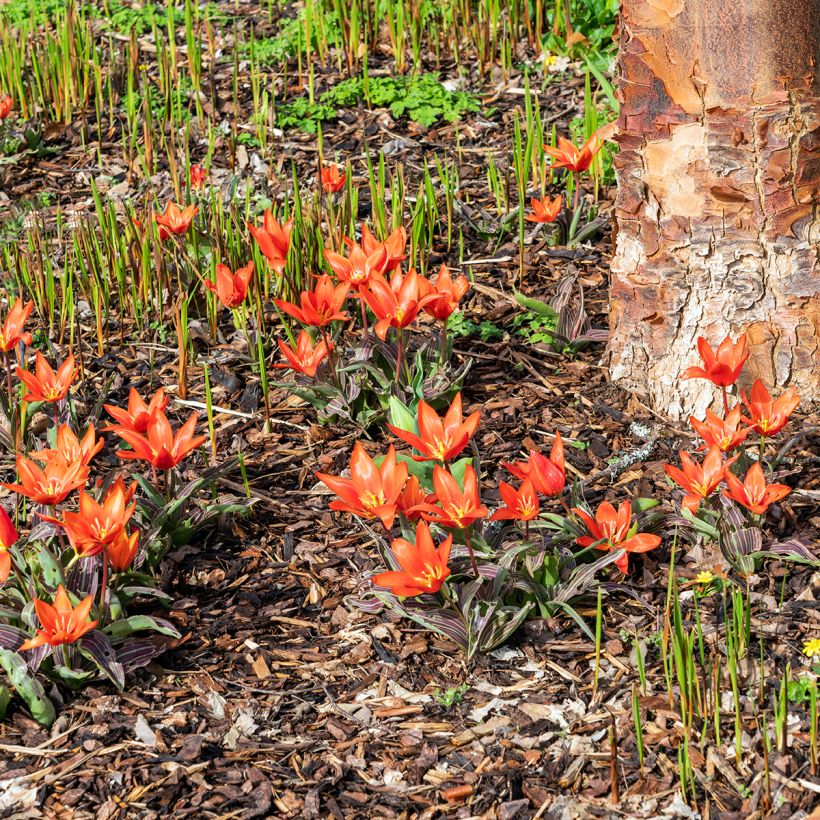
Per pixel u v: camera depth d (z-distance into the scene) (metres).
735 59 2.69
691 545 2.63
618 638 2.53
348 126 3.70
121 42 4.38
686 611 2.55
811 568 2.59
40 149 3.70
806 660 2.48
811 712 2.38
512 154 3.47
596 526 2.54
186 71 4.10
